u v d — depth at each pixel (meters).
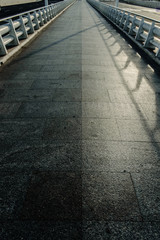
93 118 3.04
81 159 2.25
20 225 1.57
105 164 2.19
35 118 3.03
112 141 2.55
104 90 3.97
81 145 2.47
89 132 2.71
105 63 5.60
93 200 1.77
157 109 3.32
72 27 11.86
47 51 6.79
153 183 1.97
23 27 7.55
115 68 5.22
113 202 1.76
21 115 3.11
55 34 9.73
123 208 1.71
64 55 6.33
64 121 2.96
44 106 3.37
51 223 1.58
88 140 2.56
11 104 3.44
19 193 1.85
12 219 1.62
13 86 4.14
